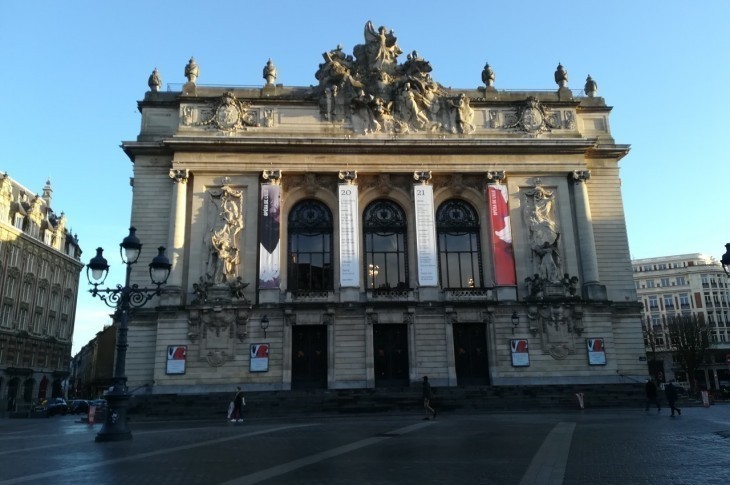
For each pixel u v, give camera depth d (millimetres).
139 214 42625
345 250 41938
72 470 11891
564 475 10727
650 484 9727
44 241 80625
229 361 39188
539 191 44562
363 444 16500
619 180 46688
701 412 30734
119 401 19172
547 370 40562
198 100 44125
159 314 39500
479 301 41188
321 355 40906
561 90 47594
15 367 71812
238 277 40875
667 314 118875
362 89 45531
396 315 40875
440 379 40156
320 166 43562
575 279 42312
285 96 45062
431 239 42781
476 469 11531
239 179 43281
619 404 36812
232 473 11289
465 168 44469
